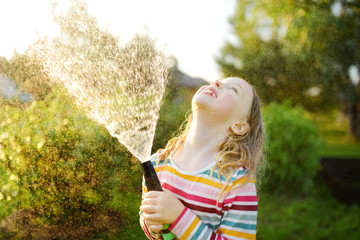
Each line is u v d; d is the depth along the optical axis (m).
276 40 9.21
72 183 2.95
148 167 1.17
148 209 1.10
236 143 1.22
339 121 14.04
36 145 2.81
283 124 4.95
